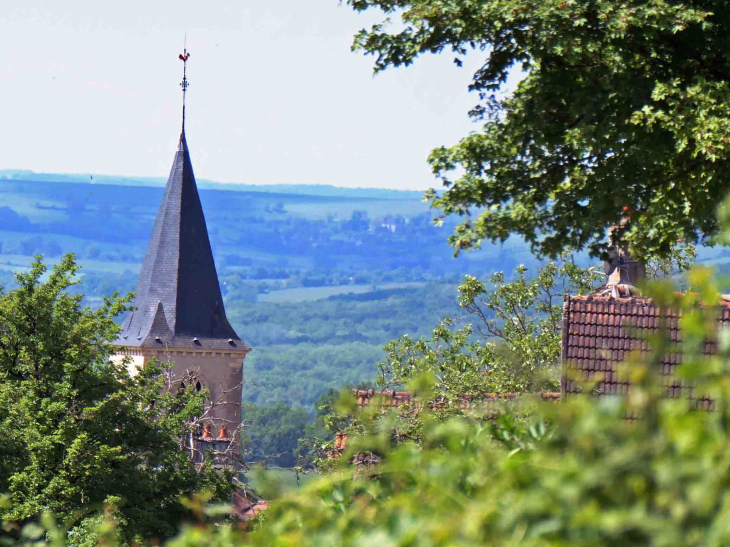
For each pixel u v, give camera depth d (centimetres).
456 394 7788
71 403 11688
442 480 984
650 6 4862
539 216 5359
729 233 1025
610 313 7688
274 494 1135
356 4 5475
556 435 929
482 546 804
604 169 5175
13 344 11769
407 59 5362
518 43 5188
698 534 713
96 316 12325
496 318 12369
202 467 12150
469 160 5544
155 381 13038
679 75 5281
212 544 1155
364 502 1058
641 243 5288
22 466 10850
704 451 754
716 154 4691
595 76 5181
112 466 11150
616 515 745
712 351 4481
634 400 868
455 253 5481
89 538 4894
